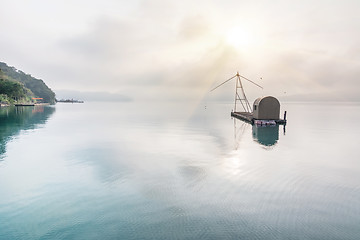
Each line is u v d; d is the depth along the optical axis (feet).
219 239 22.40
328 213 27.20
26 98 515.50
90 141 76.38
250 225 24.79
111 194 33.09
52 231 23.99
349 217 26.30
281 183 37.01
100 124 133.18
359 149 63.41
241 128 113.50
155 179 39.11
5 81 433.07
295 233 23.27
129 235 23.18
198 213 27.48
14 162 49.93
